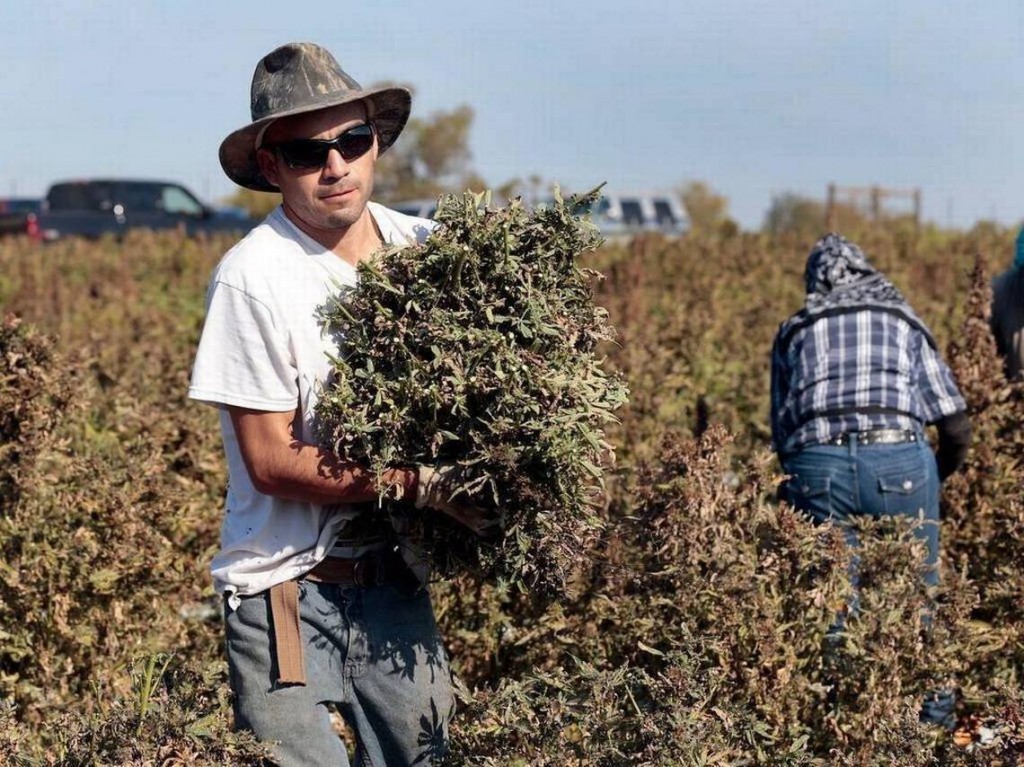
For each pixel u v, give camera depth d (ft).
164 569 19.70
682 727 13.60
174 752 13.04
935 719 18.29
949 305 45.09
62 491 19.48
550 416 12.76
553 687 14.65
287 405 13.17
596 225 13.37
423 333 12.88
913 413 19.85
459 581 18.66
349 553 13.73
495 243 12.93
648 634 16.62
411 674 13.96
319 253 13.39
